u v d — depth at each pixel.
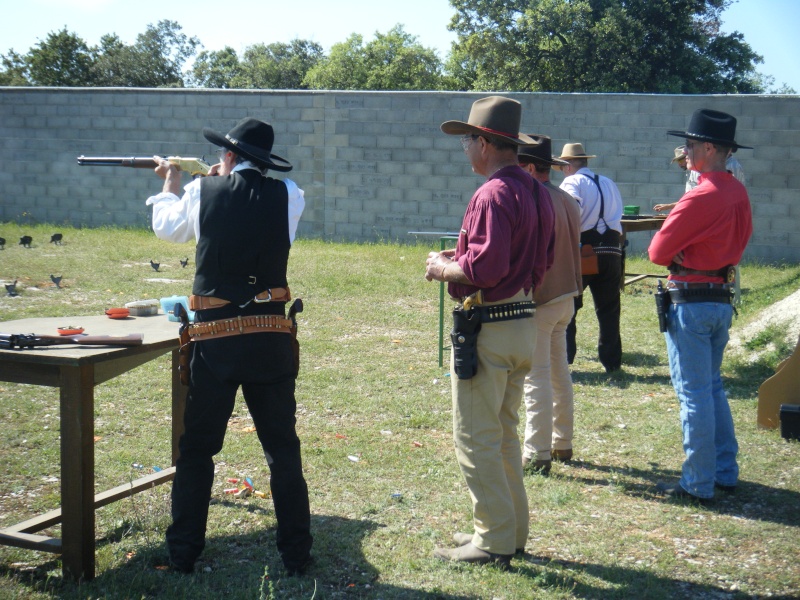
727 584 3.35
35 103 17.75
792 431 5.15
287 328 3.30
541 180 4.54
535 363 4.54
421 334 8.16
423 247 15.43
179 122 17.11
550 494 4.23
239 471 4.49
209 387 3.21
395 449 4.93
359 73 52.22
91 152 17.66
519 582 3.30
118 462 4.56
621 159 15.06
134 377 6.24
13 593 3.08
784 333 7.37
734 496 4.29
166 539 3.42
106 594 3.08
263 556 3.52
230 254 3.17
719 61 35.12
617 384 6.57
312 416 5.54
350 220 16.59
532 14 32.12
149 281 10.50
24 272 10.68
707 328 4.11
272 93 16.58
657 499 4.25
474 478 3.38
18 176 18.12
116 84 45.56
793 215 14.38
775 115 14.27
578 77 32.28
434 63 52.06
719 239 4.03
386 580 3.32
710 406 4.14
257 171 3.34
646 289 11.20
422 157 16.11
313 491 4.26
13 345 3.12
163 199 3.43
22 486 4.20
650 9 31.53
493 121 3.29
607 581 3.36
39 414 5.31
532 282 3.38
